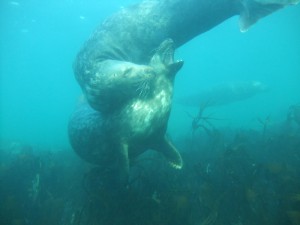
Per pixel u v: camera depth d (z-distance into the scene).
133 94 0.93
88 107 1.21
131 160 1.09
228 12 1.10
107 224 0.92
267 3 0.97
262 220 0.83
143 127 0.95
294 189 0.98
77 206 1.12
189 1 1.08
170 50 0.97
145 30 1.09
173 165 1.10
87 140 1.14
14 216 1.01
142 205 0.94
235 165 1.20
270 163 1.08
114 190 1.03
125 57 1.08
